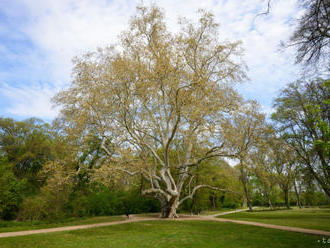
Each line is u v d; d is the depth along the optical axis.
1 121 42.25
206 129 19.88
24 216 26.16
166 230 15.45
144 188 31.58
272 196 55.91
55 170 19.88
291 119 27.12
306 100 25.02
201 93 19.88
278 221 20.53
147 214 31.38
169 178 22.55
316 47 9.59
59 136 25.00
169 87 20.27
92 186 31.41
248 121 20.42
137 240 12.16
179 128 23.81
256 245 10.62
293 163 28.91
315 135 23.67
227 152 21.36
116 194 33.53
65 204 28.08
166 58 18.00
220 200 54.69
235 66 22.05
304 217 24.44
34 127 43.31
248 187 53.47
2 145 41.81
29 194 33.62
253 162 23.02
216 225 17.88
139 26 21.39
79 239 12.54
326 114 18.95
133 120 21.30
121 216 27.84
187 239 12.29
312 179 25.83
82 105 19.05
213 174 36.22
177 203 24.89
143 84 18.39
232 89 21.69
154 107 24.55
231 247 10.32
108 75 19.41
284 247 10.14
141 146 22.91
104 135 20.61
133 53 21.27
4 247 10.70
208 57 22.42
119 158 19.03
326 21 8.98
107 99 20.00
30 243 11.52
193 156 25.83
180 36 20.33
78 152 23.50
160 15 21.41
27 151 40.19
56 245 11.02
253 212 35.75
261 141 19.97
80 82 20.30
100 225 18.91
